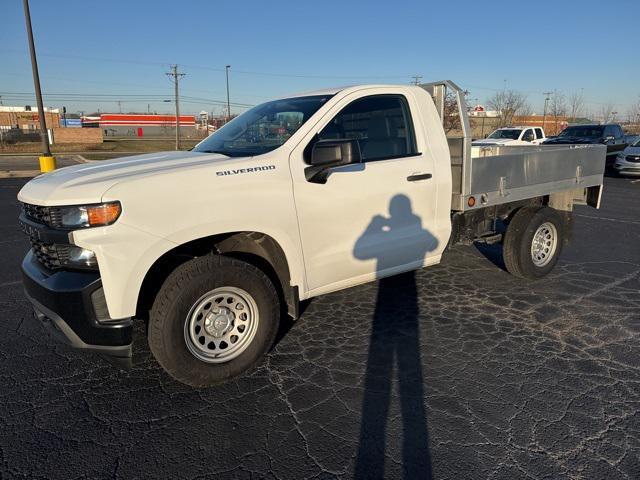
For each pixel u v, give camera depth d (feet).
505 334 13.84
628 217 33.17
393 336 13.83
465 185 14.85
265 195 11.17
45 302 9.89
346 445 9.17
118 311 9.68
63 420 10.14
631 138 72.74
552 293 17.15
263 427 9.78
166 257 11.18
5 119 248.73
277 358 12.66
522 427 9.59
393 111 14.01
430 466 8.56
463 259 21.53
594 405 10.30
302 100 13.60
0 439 9.52
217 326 11.06
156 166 10.87
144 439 9.47
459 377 11.53
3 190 51.24
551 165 17.70
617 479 8.16
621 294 17.03
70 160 109.70
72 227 9.46
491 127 160.86
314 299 16.75
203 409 10.46
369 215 13.15
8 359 12.86
